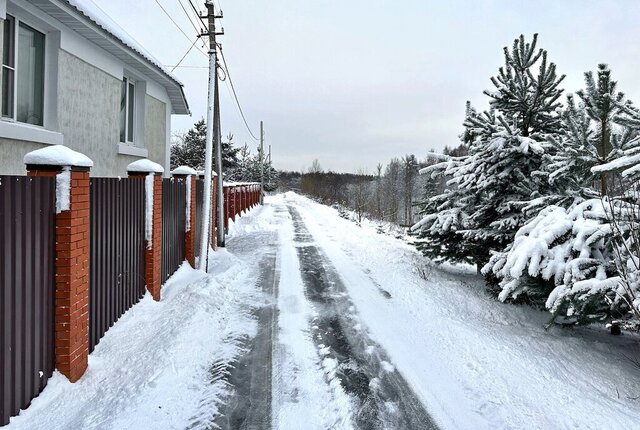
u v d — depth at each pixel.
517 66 7.96
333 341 5.10
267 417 3.45
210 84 8.94
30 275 3.17
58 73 7.09
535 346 5.24
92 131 8.33
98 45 8.39
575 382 4.30
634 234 4.36
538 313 6.72
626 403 3.93
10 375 2.96
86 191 3.85
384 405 3.68
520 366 4.54
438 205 9.24
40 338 3.34
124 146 9.73
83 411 3.35
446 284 8.06
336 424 3.38
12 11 6.16
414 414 3.55
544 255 5.18
